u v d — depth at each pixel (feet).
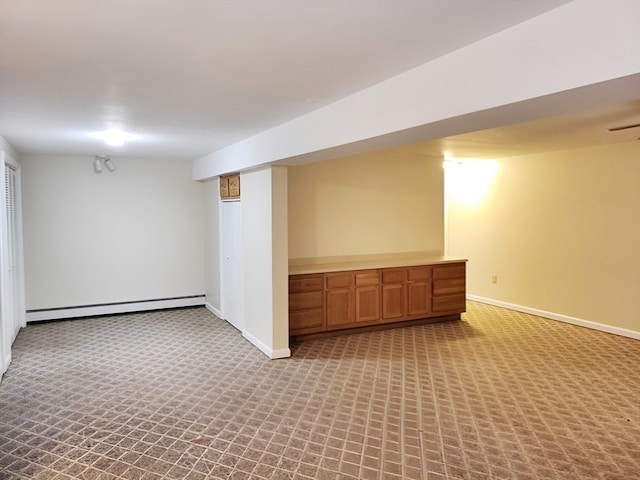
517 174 21.20
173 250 22.18
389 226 20.10
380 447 9.50
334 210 18.84
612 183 17.37
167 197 21.89
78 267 20.26
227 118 11.80
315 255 18.53
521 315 20.74
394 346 16.26
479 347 16.11
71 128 13.12
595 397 11.88
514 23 5.84
